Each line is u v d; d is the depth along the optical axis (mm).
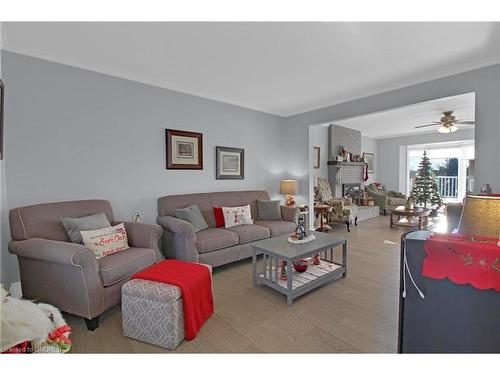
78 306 1878
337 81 3322
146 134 3260
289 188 4508
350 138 6996
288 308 2195
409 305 1228
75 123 2719
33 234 2152
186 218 3148
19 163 2404
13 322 1071
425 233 1282
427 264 1159
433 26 2100
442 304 1149
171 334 1675
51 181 2580
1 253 2248
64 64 2641
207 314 2027
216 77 3186
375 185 7902
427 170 7285
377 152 8578
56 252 1821
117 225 2514
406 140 7941
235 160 4277
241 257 3234
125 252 2328
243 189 4441
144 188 3254
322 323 1968
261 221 3953
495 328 1046
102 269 1970
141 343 1747
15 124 2381
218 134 4055
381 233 5039
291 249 2471
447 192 7797
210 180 3977
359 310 2150
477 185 2805
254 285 2646
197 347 1706
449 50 2510
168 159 3453
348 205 5879
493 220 1123
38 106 2496
